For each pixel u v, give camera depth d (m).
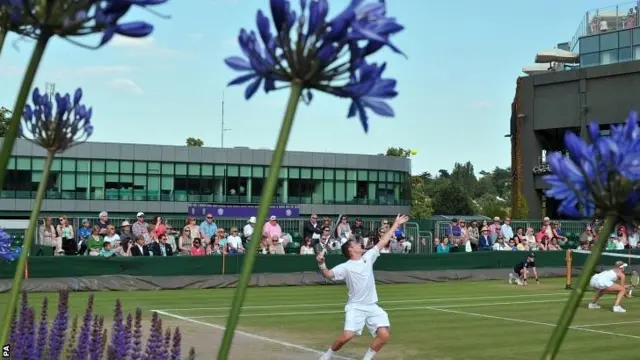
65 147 2.56
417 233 31.62
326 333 13.80
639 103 48.53
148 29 1.93
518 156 53.81
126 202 63.12
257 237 1.97
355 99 1.93
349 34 1.83
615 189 1.82
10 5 1.87
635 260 30.34
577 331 14.55
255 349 11.92
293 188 68.69
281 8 1.86
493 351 12.03
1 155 1.98
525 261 27.02
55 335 4.79
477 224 32.69
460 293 22.78
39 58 1.95
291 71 1.87
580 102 50.81
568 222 36.66
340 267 10.34
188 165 65.25
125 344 4.79
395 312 17.59
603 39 51.59
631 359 11.52
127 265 21.98
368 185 71.62
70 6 1.89
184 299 19.58
